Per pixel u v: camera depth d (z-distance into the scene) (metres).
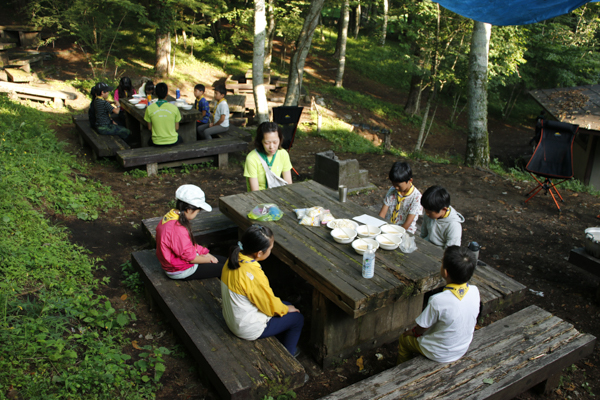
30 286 3.70
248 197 4.27
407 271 3.05
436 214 3.62
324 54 23.78
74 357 2.95
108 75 13.73
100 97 7.95
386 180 8.28
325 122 13.47
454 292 2.75
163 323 3.73
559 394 3.35
